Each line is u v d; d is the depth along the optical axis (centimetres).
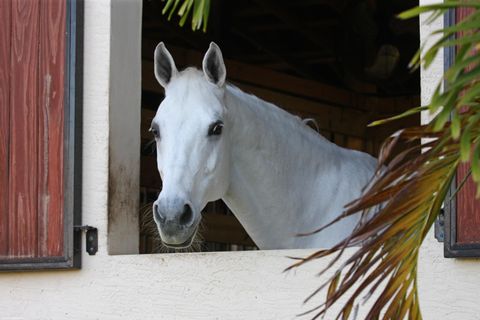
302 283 515
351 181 623
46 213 582
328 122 1023
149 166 927
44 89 592
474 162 277
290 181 607
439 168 325
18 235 588
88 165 582
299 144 612
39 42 597
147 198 927
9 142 595
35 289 586
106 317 566
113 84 588
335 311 506
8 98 599
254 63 1203
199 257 544
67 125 583
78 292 575
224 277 536
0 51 603
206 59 579
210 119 563
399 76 967
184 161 553
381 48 948
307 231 609
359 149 1040
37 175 587
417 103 1024
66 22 593
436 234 478
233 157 592
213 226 931
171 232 537
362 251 336
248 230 616
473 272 470
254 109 599
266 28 1114
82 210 580
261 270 527
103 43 589
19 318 588
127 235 588
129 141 599
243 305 529
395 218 332
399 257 339
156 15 1027
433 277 479
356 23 947
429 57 281
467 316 470
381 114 1038
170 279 550
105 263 570
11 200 591
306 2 1029
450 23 482
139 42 610
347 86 1048
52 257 576
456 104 299
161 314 551
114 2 592
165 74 588
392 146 323
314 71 1201
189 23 1039
